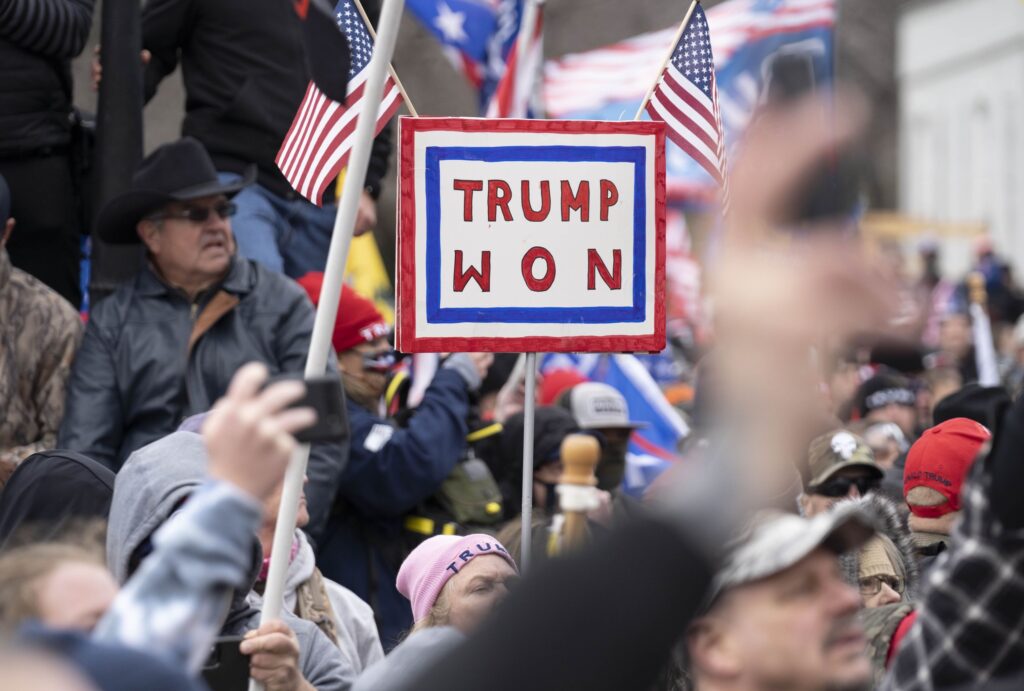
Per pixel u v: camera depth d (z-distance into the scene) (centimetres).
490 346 1456
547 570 616
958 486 1572
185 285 1989
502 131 1463
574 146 1475
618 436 2373
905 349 568
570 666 598
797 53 571
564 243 1473
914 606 1229
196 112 2394
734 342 584
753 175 567
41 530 1230
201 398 1948
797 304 567
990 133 8419
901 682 902
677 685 856
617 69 4069
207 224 1980
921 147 8700
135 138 2242
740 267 572
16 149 2223
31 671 556
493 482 2095
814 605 761
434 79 5500
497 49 3216
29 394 1942
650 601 605
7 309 1930
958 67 8331
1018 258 8150
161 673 604
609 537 619
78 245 2344
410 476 1991
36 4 2166
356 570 2017
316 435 700
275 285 2028
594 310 1477
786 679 756
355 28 1653
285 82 2383
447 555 1463
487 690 598
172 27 2378
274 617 1136
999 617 872
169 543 658
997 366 4444
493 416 2536
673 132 1686
